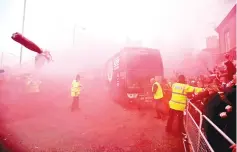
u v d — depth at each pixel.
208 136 3.18
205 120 3.32
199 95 4.20
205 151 3.07
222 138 2.99
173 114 5.33
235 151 1.89
